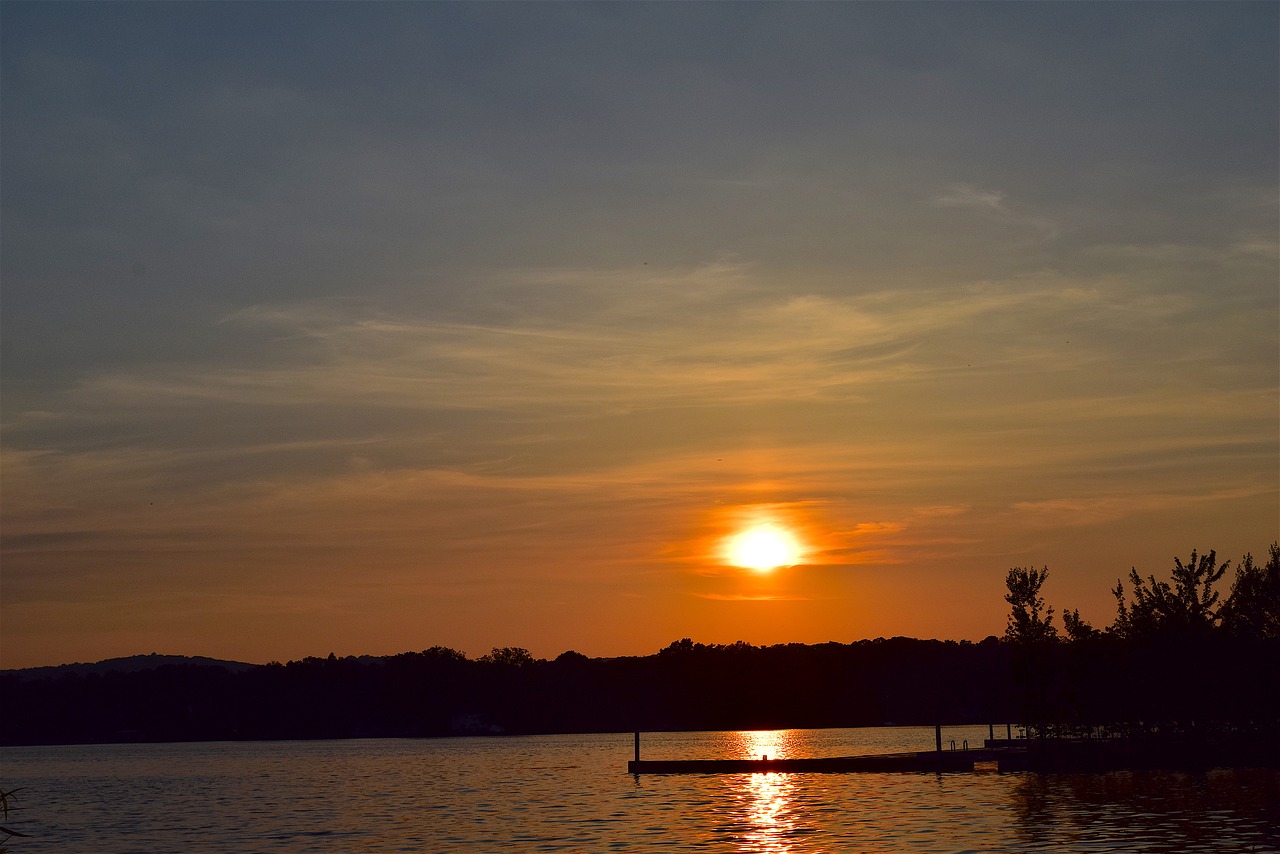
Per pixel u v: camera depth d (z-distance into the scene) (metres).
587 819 55.41
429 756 166.25
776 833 46.16
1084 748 70.62
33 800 89.88
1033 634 75.25
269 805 76.62
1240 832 41.00
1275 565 74.00
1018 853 38.06
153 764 167.12
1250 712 69.12
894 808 53.09
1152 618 75.00
